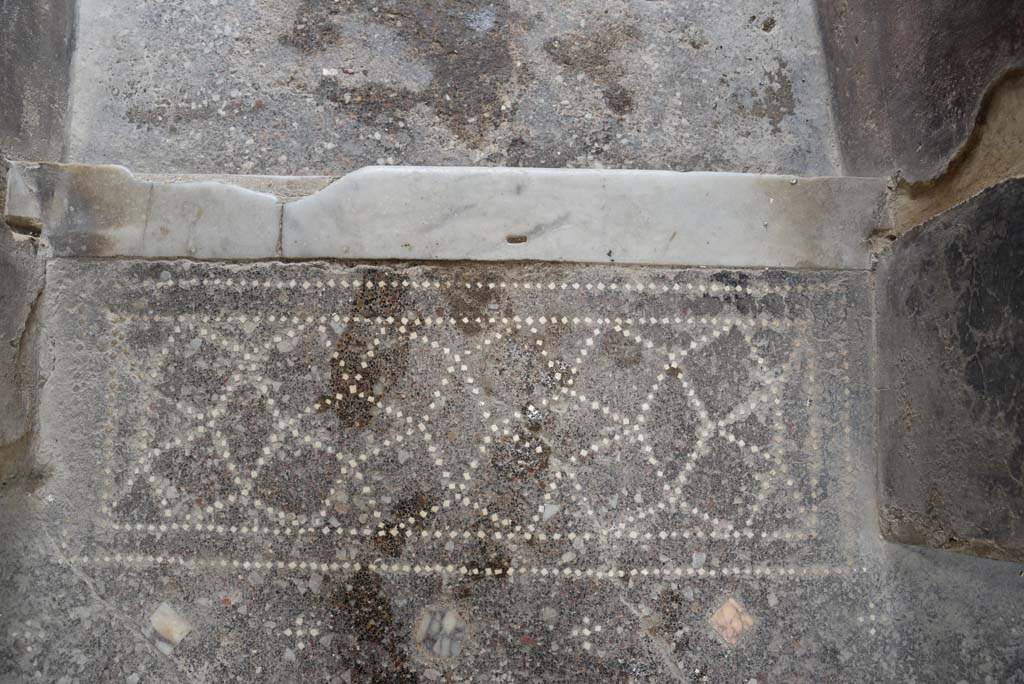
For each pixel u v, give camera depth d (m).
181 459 1.90
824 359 1.95
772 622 1.87
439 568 1.89
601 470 1.91
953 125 1.64
